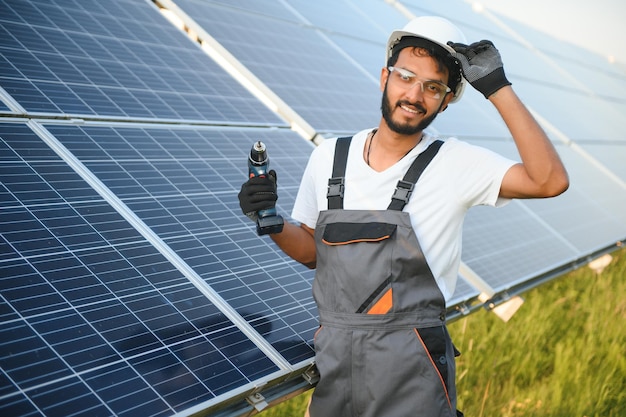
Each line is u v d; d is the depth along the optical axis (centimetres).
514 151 684
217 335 240
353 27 695
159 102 359
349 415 249
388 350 239
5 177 251
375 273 240
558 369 574
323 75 532
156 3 473
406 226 240
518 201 600
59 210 252
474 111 729
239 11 538
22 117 288
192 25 461
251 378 229
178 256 268
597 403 546
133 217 271
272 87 450
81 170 278
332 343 245
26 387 186
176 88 382
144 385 206
